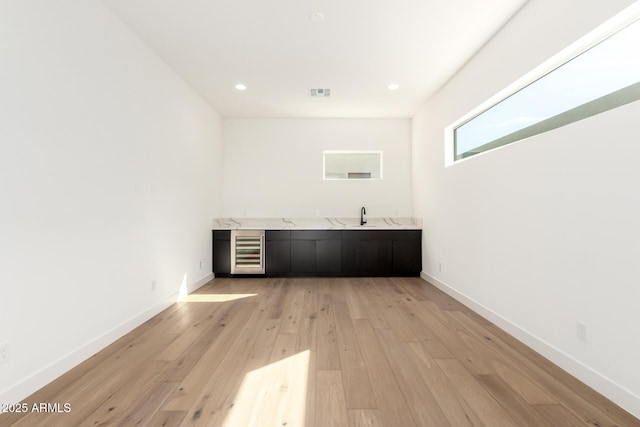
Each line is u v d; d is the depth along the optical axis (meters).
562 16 2.00
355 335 2.53
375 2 2.35
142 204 2.87
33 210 1.77
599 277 1.74
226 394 1.70
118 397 1.67
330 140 5.25
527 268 2.35
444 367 2.00
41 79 1.82
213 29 2.70
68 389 1.76
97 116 2.29
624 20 1.68
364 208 5.22
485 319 2.89
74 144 2.07
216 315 3.04
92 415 1.52
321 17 2.53
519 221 2.45
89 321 2.19
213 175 4.78
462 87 3.39
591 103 1.91
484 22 2.60
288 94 4.18
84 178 2.16
